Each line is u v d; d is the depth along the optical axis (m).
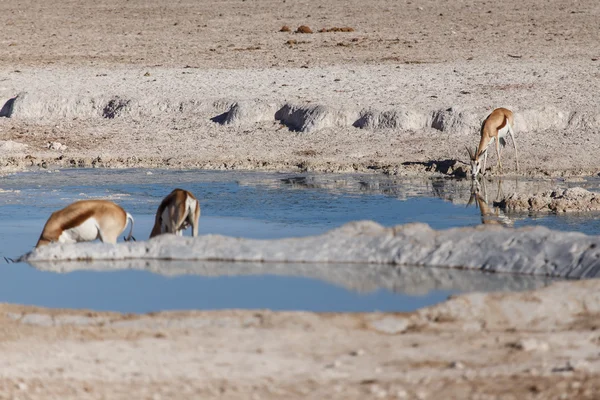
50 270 43.09
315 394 24.44
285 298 37.50
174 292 38.62
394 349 28.86
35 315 33.34
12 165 83.38
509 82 104.31
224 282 40.28
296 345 29.38
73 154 88.00
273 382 25.64
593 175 75.62
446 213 60.38
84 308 36.38
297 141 89.56
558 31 151.00
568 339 29.52
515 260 41.25
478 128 88.75
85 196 68.38
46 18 188.38
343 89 103.25
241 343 29.69
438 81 106.56
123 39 156.00
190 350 28.97
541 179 74.19
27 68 123.31
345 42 145.75
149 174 78.50
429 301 36.66
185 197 45.78
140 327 31.98
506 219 58.06
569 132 87.69
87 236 46.12
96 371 26.91
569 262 40.19
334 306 36.22
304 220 58.34
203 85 108.12
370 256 43.31
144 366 27.36
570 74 108.06
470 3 196.62
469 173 75.56
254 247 44.25
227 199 66.31
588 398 23.73
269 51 137.62
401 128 90.31
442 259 42.31
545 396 23.95
